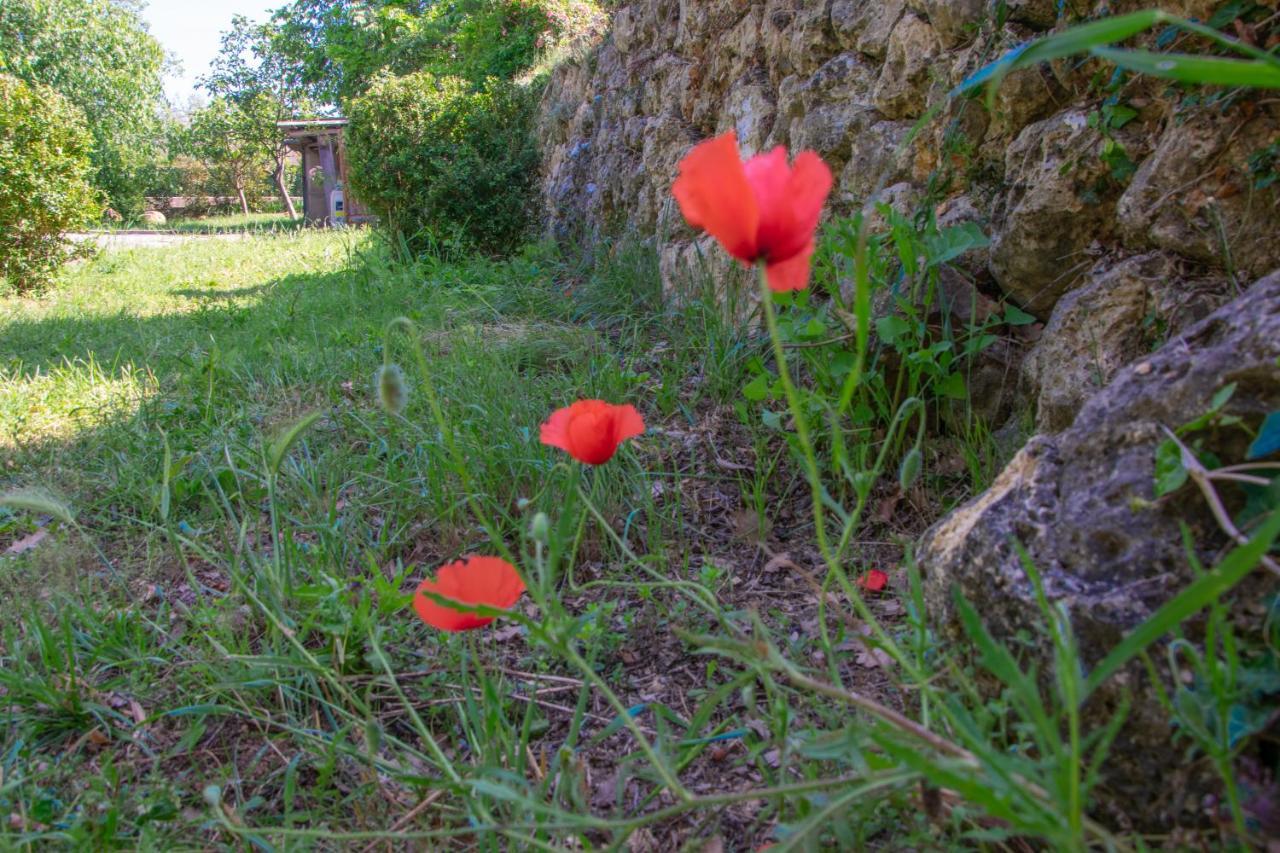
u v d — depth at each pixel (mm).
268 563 2406
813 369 3229
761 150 4672
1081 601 1372
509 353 4535
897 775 1114
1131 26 923
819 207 1115
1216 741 1112
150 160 34594
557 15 11562
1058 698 1307
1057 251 2793
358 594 2520
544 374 4402
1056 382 2613
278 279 8875
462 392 3885
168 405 4273
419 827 1711
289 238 13953
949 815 1324
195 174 35656
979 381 3020
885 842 1496
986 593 1561
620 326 5254
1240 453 1381
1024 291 2930
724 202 1068
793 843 1134
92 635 2377
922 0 3441
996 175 3117
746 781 1827
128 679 2232
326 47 23391
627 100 6891
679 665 2281
